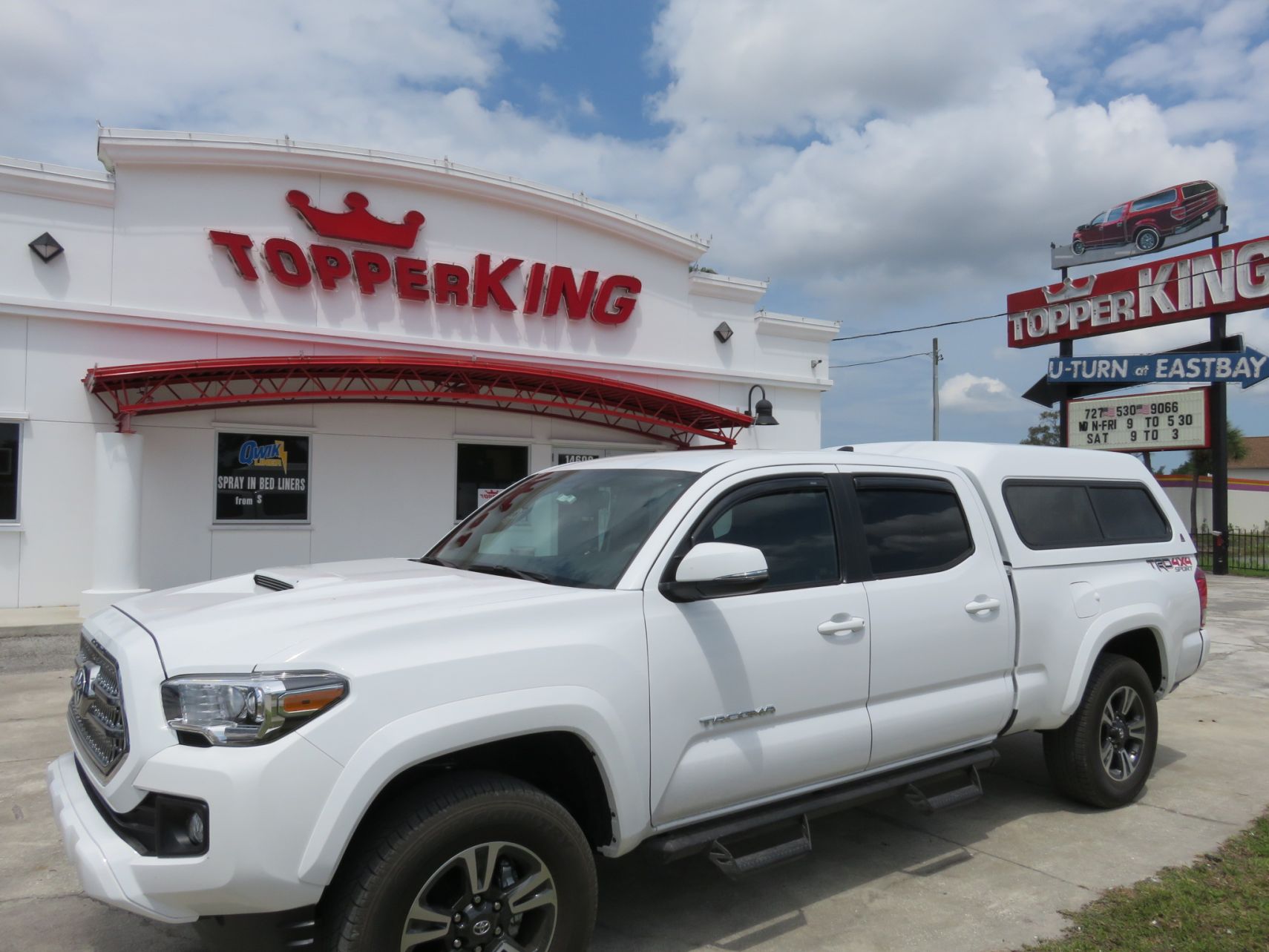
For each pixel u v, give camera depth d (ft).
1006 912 12.58
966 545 14.67
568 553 12.09
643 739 10.29
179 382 35.50
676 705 10.61
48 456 34.14
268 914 8.41
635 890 13.33
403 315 41.75
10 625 30.01
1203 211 64.90
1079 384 73.15
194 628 9.20
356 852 8.84
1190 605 18.61
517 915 9.34
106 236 35.06
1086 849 14.99
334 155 39.27
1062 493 17.03
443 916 8.82
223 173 37.47
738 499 12.16
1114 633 16.49
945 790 14.01
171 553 36.81
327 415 40.50
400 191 41.55
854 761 12.46
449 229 42.96
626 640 10.34
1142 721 17.37
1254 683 28.96
